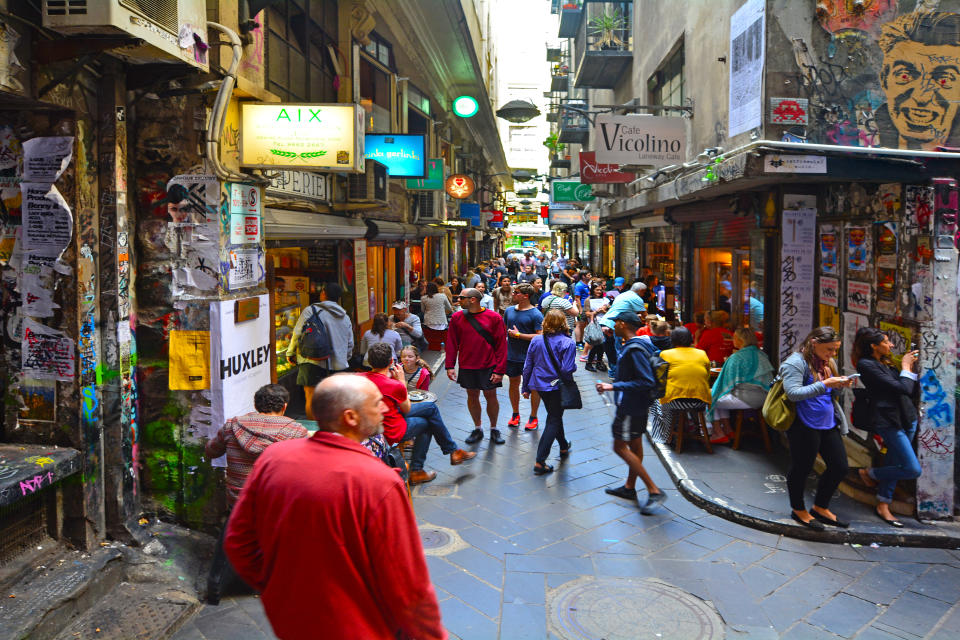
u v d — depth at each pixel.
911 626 4.02
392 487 2.08
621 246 21.00
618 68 15.61
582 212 26.77
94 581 4.00
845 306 6.35
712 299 10.78
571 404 6.65
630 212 14.16
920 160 5.24
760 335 8.02
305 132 5.15
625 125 8.48
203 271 4.70
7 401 4.32
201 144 4.63
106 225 4.40
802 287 7.00
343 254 10.06
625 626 3.97
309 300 9.88
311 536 2.02
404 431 5.02
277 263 9.15
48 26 3.45
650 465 6.99
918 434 5.32
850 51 6.01
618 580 4.55
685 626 3.98
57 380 4.27
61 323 4.23
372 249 12.00
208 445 4.30
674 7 10.33
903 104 6.04
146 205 4.71
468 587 4.43
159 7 3.76
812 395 4.96
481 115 20.92
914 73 6.02
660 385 5.93
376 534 2.03
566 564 4.78
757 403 7.06
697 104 8.78
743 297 8.98
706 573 4.66
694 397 7.08
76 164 4.14
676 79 10.66
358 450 2.15
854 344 5.43
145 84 4.49
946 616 4.13
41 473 3.90
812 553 4.99
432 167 13.55
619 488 6.17
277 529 2.07
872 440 5.72
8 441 4.34
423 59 14.12
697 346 8.52
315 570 2.02
